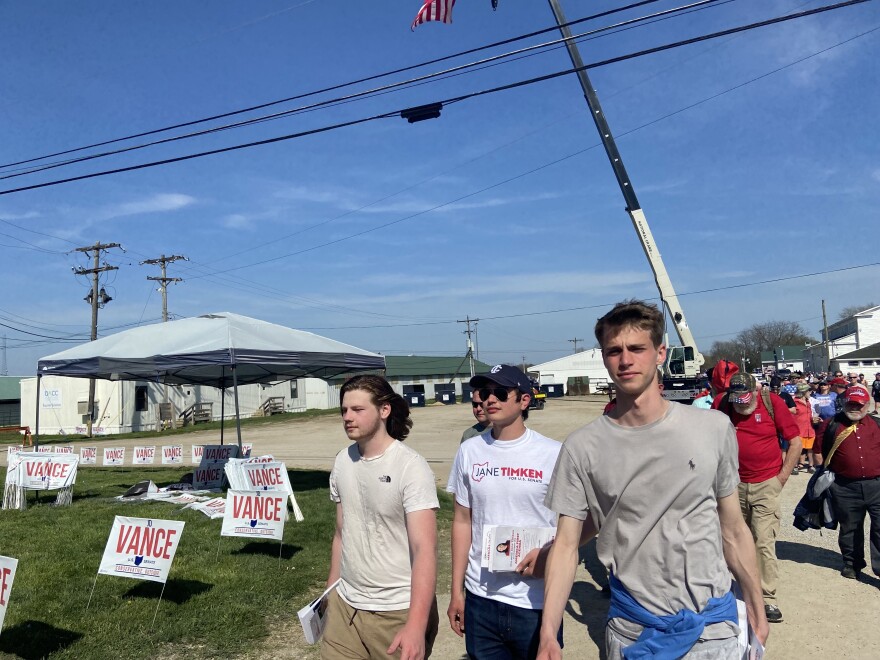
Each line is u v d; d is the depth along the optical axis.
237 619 5.93
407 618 3.23
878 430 6.90
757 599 2.68
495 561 3.27
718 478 2.58
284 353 11.81
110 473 16.98
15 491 10.85
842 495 6.95
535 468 3.41
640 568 2.54
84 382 40.16
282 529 7.67
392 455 3.28
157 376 14.14
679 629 2.46
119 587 6.55
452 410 48.97
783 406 6.01
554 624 2.59
